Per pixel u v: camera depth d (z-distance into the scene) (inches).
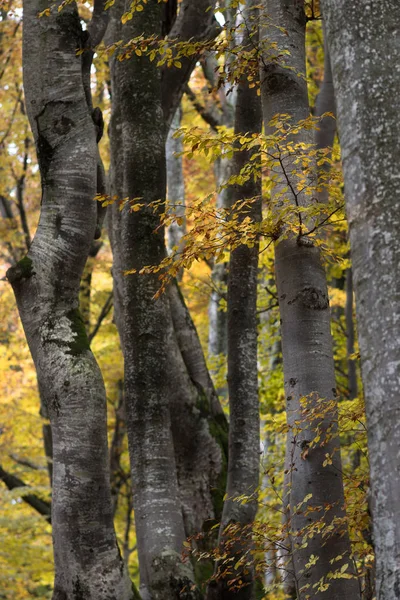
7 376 912.9
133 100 447.8
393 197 222.2
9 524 791.7
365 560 346.0
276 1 358.3
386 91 230.4
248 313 426.0
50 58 398.3
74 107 395.5
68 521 340.5
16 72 876.0
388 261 219.1
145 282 427.5
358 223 225.6
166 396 423.8
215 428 510.3
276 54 346.3
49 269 371.9
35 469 898.7
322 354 322.7
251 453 414.0
